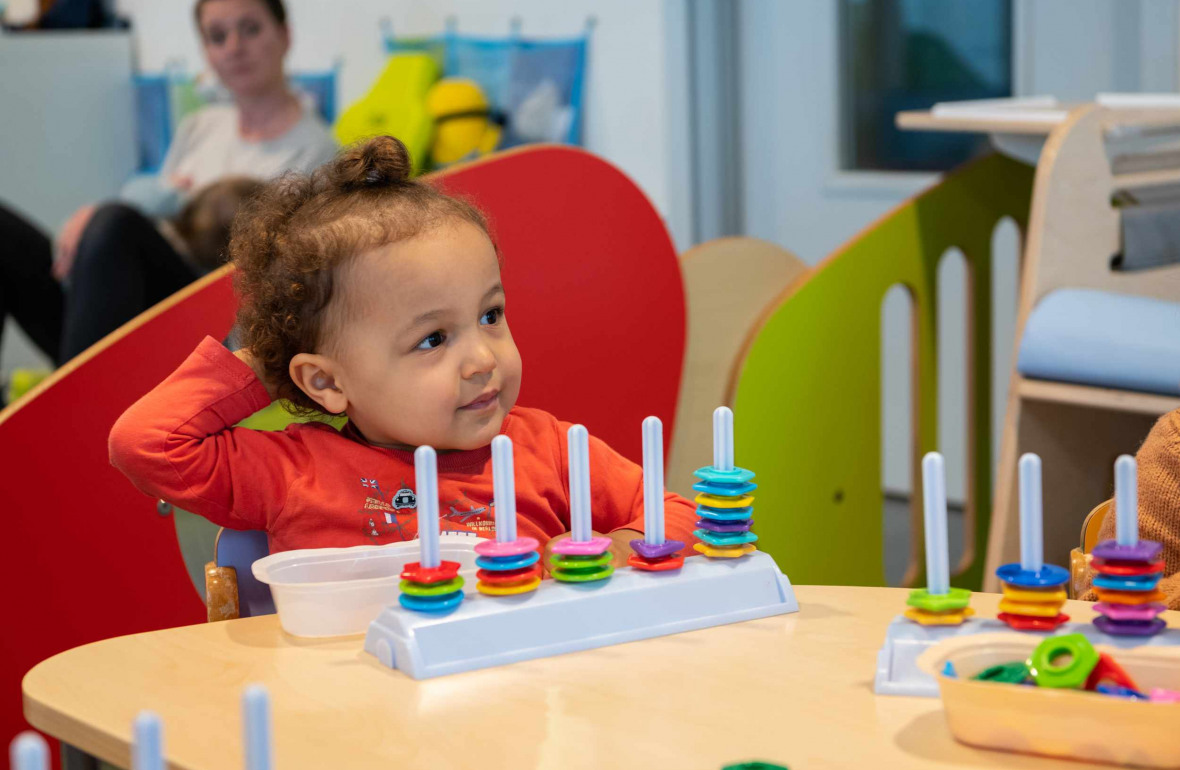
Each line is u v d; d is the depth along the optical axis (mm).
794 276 2031
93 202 3793
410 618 752
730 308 1945
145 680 751
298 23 3510
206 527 1350
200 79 3545
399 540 1015
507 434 1115
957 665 673
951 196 1923
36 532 1256
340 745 649
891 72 2629
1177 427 982
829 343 1817
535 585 783
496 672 740
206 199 3104
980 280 1981
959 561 2219
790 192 2807
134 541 1313
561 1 2971
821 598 867
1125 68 2270
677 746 638
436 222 1017
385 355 1004
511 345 1049
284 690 726
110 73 3744
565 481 1119
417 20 3256
